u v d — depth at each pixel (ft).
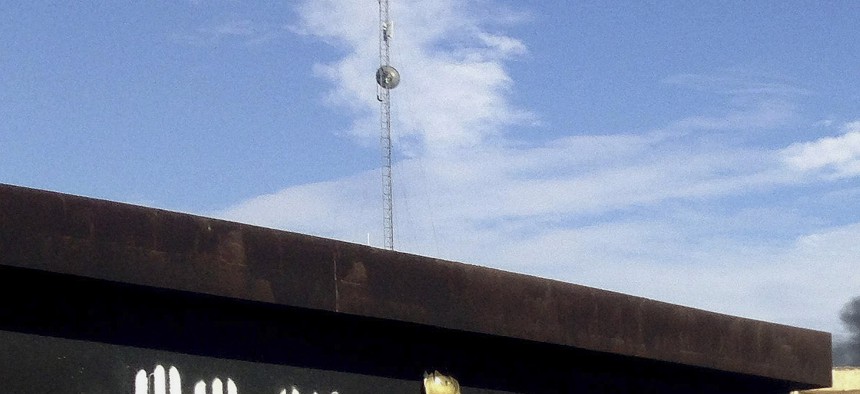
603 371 61.26
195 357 46.06
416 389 53.47
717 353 62.64
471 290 52.85
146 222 43.24
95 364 43.47
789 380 66.18
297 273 47.09
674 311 61.11
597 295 57.82
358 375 51.26
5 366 41.60
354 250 49.11
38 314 42.57
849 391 99.76
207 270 44.52
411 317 50.57
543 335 55.26
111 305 44.19
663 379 64.03
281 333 48.88
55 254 41.16
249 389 47.44
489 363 56.54
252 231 45.98
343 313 48.44
